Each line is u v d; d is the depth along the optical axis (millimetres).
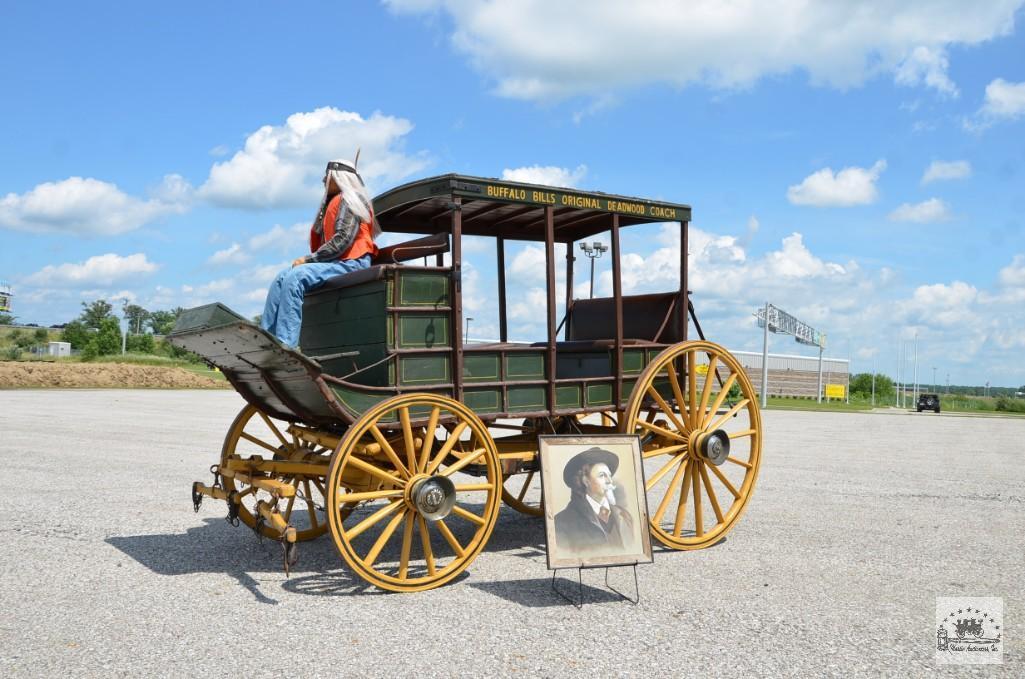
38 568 6203
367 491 6301
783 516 8789
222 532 7617
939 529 8141
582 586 5883
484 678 4102
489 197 6219
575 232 8266
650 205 7309
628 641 4676
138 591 5633
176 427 18312
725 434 7336
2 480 10305
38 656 4359
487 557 6867
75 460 12297
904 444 19531
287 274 6273
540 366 6629
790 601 5512
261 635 4730
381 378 5938
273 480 6234
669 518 8680
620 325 7094
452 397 6094
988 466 14508
